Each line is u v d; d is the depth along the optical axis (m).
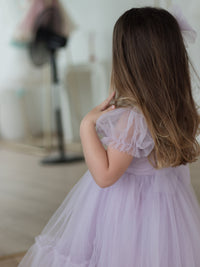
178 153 0.88
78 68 3.59
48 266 1.01
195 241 0.93
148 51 0.85
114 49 0.90
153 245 0.87
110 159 0.85
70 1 3.44
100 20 3.25
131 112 0.85
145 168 0.93
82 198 1.02
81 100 3.62
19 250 1.41
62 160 3.01
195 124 0.92
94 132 0.91
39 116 4.13
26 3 3.55
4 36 3.76
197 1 1.97
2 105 4.36
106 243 0.91
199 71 1.84
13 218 1.78
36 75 3.79
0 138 4.50
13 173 2.78
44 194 2.15
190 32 0.96
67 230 1.01
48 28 3.33
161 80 0.85
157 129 0.85
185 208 0.95
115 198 0.93
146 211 0.91
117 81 0.91
